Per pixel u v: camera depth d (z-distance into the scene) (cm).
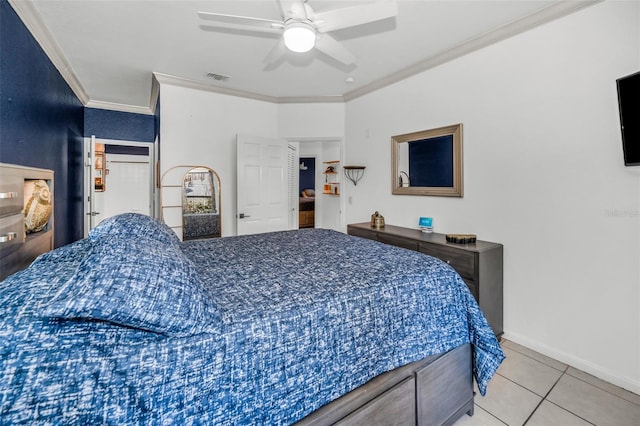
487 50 260
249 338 96
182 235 375
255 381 94
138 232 140
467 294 161
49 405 68
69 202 362
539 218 229
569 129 211
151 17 233
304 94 422
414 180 333
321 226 656
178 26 246
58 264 112
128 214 166
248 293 121
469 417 162
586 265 205
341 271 152
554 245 221
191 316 87
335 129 437
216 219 394
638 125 169
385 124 368
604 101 194
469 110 276
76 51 288
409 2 212
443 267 164
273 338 100
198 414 84
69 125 356
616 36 188
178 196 373
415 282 146
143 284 83
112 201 553
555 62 217
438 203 308
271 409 97
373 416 119
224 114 402
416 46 279
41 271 102
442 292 152
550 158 222
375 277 143
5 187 179
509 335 248
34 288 86
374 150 386
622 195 188
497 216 256
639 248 182
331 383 111
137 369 78
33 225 224
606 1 192
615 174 191
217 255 187
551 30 219
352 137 421
